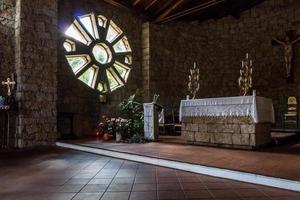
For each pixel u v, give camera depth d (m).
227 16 11.52
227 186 2.99
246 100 5.29
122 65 9.82
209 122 5.82
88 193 2.73
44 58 6.58
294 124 9.89
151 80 10.16
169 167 3.99
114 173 3.60
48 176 3.42
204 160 4.00
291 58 10.32
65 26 8.39
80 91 8.52
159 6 9.86
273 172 3.19
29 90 6.25
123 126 6.81
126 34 9.98
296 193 2.72
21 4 6.23
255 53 11.08
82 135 8.31
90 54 8.95
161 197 2.60
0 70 6.22
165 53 10.64
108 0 9.15
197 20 11.55
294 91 10.32
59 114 7.71
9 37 6.38
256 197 2.59
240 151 4.96
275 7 10.89
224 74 11.36
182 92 10.95
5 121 6.16
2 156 4.96
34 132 6.29
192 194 2.69
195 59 11.36
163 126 9.03
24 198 2.58
